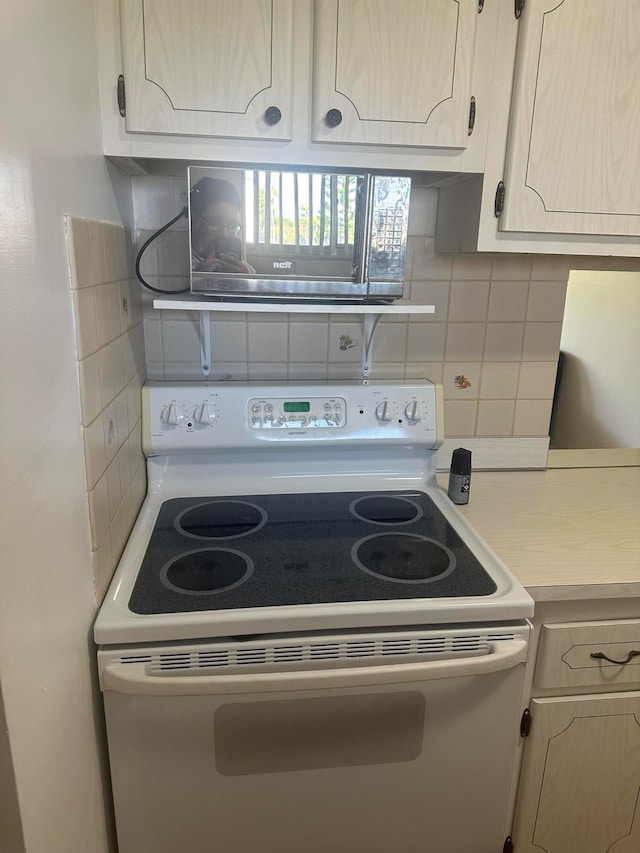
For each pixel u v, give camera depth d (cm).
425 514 137
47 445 74
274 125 110
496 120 117
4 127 61
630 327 165
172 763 100
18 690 64
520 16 112
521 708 121
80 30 93
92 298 94
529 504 147
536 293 158
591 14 113
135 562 113
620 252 127
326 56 108
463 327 158
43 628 72
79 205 90
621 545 127
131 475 127
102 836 101
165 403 137
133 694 93
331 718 102
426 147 116
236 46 106
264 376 155
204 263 117
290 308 121
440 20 109
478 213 123
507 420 167
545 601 114
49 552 74
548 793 125
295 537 125
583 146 119
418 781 108
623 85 117
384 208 119
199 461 144
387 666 97
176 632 95
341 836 109
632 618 119
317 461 149
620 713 122
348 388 144
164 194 140
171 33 104
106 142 108
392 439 145
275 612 98
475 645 103
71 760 83
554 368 164
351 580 109
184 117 107
